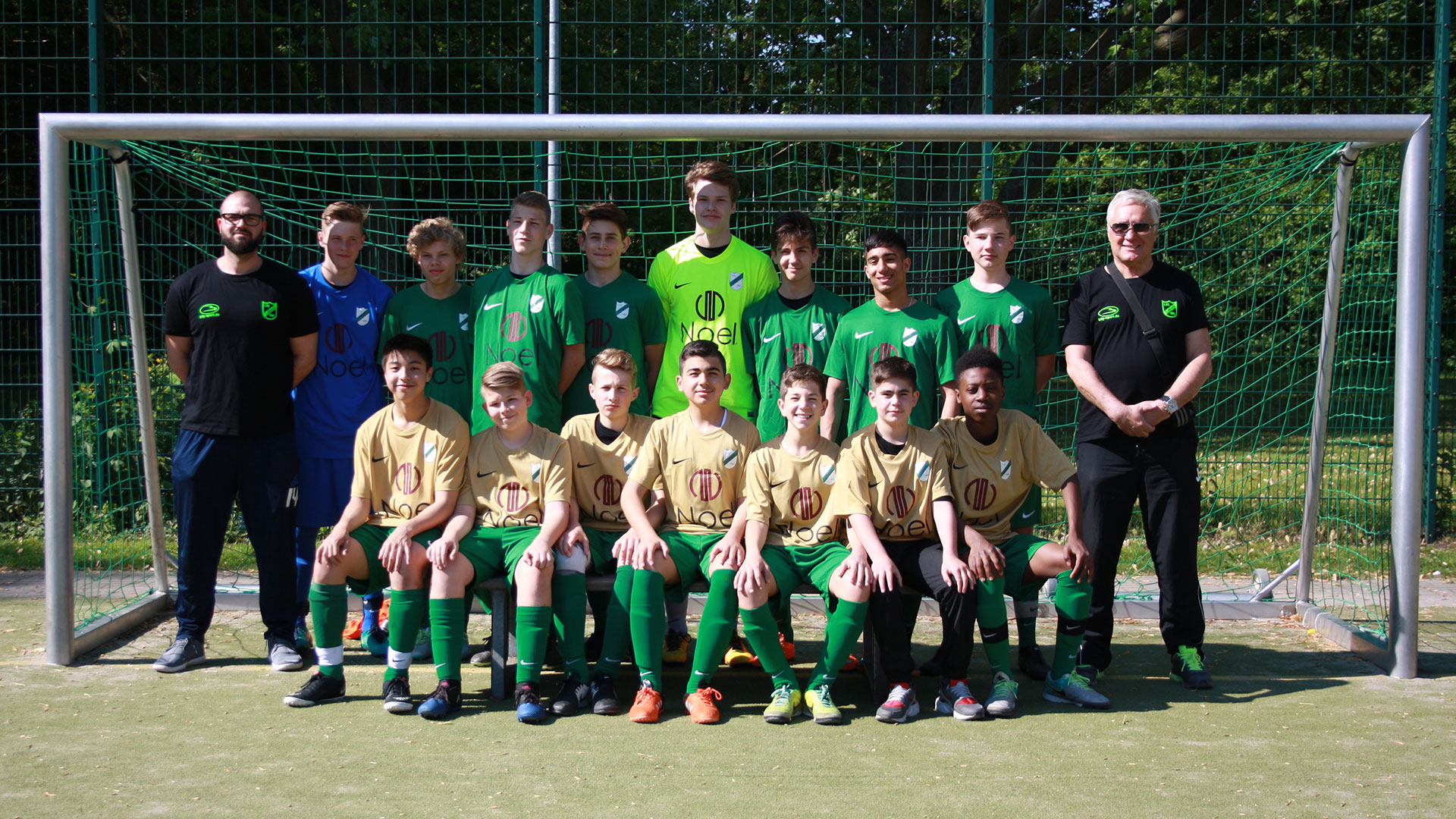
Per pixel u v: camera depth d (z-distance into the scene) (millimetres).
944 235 5441
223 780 2643
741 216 6074
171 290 3697
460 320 4051
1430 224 5824
